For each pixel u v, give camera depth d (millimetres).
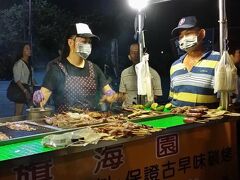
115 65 4516
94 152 1144
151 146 1314
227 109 1655
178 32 1784
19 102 2723
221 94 1658
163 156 1355
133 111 1668
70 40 1655
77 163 1102
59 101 1674
